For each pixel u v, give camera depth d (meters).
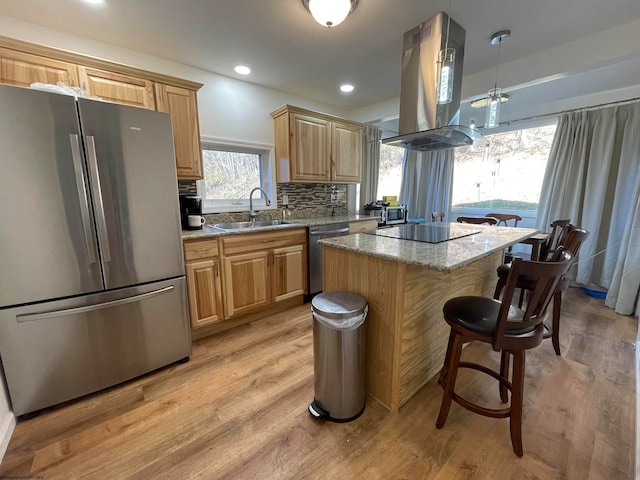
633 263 2.61
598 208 3.23
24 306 1.43
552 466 1.20
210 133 2.85
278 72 2.82
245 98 3.06
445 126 2.05
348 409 1.45
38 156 1.38
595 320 2.58
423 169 4.98
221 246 2.32
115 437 1.37
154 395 1.67
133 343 1.76
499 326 1.17
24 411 1.47
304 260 2.95
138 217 1.71
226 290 2.38
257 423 1.46
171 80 2.22
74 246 1.51
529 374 1.82
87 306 1.58
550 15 1.92
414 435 1.38
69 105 1.43
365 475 1.18
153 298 1.81
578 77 2.86
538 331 1.24
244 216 3.14
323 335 1.41
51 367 1.52
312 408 1.50
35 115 1.36
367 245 1.64
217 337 2.35
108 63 1.95
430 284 1.64
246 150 3.17
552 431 1.38
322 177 3.42
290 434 1.39
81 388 1.61
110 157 1.58
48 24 1.99
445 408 1.39
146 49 2.36
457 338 1.35
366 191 4.38
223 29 2.07
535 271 1.09
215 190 3.01
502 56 2.51
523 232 2.22
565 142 3.44
